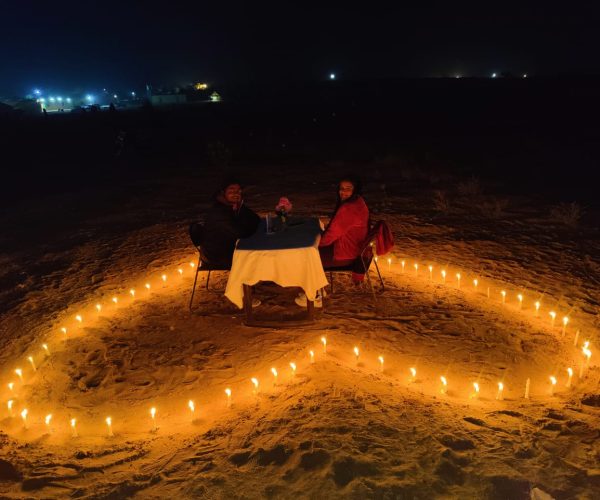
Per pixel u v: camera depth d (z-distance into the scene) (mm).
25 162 23219
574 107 35375
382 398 4359
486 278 7867
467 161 19672
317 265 6109
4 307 7477
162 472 3510
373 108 43469
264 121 37781
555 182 15391
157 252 9578
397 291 7285
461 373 5164
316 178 16953
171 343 6035
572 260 8633
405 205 12969
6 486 3520
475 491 3047
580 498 2936
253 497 3104
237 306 6555
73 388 5215
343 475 3199
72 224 12258
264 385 5090
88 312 7051
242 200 7277
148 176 18594
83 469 3730
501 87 52188
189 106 56500
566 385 4941
